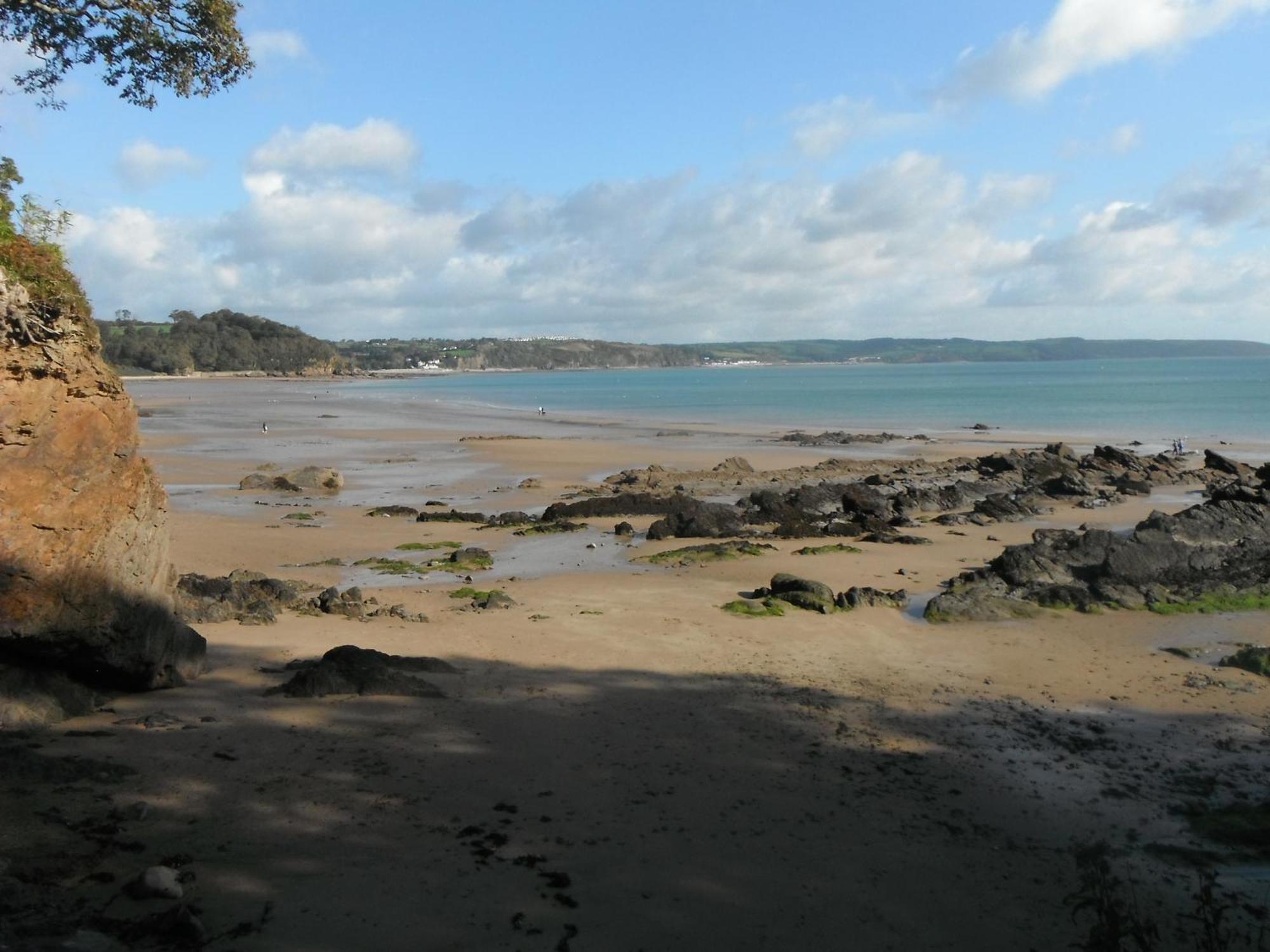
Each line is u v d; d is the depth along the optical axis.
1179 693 14.37
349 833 8.74
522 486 41.91
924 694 14.20
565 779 10.41
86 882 7.35
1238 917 8.09
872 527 30.27
